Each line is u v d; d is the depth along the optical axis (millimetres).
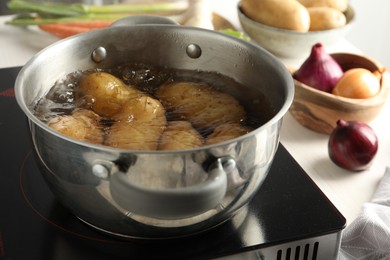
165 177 697
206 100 847
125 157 682
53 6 1249
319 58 1022
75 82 877
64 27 1204
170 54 916
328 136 1037
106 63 909
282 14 1156
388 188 926
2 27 1259
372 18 1768
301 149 1008
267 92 858
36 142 736
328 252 823
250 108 852
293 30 1156
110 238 792
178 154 680
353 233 877
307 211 826
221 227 806
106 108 842
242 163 718
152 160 683
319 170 973
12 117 956
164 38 903
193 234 793
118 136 772
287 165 889
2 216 811
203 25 1209
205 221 757
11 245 780
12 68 1064
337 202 924
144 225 746
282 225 809
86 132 783
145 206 680
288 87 774
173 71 920
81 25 1221
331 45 1196
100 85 848
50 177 751
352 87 1006
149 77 912
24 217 811
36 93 831
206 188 677
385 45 1836
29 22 1228
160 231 758
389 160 997
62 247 780
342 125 960
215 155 693
